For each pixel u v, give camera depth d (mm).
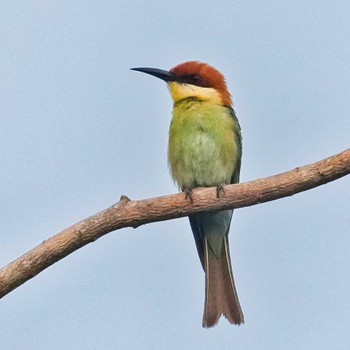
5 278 7949
